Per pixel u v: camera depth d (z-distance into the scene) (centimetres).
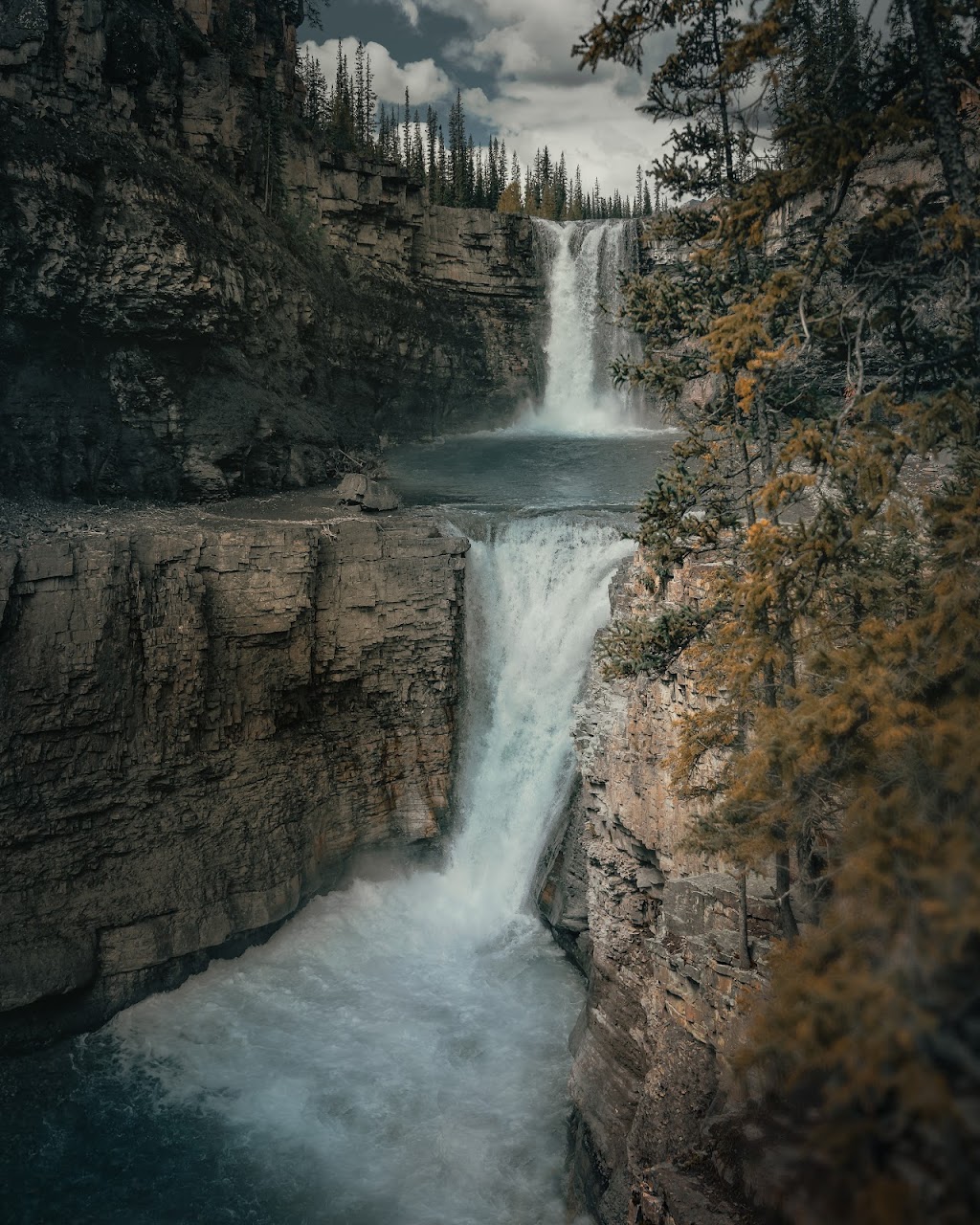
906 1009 662
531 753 3462
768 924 1631
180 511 3809
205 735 3028
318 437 4925
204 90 4556
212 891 2944
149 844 2878
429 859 3497
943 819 884
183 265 3894
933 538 1321
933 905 686
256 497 4334
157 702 2883
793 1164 810
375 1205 2177
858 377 1256
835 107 1284
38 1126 2388
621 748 2414
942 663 1067
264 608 3067
